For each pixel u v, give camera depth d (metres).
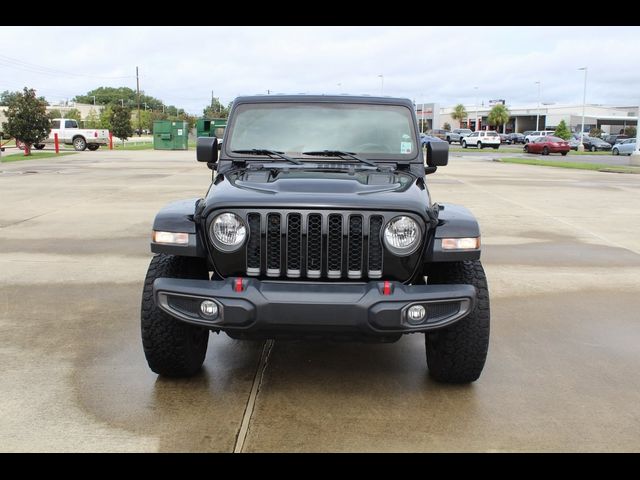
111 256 8.12
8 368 4.41
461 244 3.80
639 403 4.00
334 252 3.70
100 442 3.41
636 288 6.94
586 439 3.53
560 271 7.67
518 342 5.14
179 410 3.80
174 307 3.72
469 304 3.70
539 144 43.75
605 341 5.20
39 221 10.77
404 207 3.71
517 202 14.23
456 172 24.19
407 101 5.05
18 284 6.73
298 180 4.08
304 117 4.96
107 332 5.21
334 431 3.57
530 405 3.94
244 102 5.04
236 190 3.91
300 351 4.85
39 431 3.52
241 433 3.53
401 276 3.79
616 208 13.36
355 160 4.76
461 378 4.14
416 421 3.71
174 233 3.86
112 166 24.48
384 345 5.01
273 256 3.72
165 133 41.53
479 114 109.38
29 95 29.98
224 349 4.87
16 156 29.70
